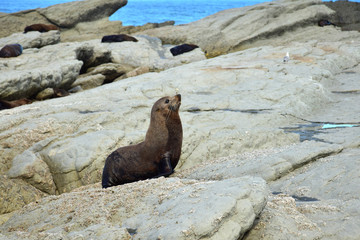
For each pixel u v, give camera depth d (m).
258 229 10.59
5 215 19.02
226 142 23.75
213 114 28.28
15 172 21.62
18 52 51.38
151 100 30.81
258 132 24.61
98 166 21.94
